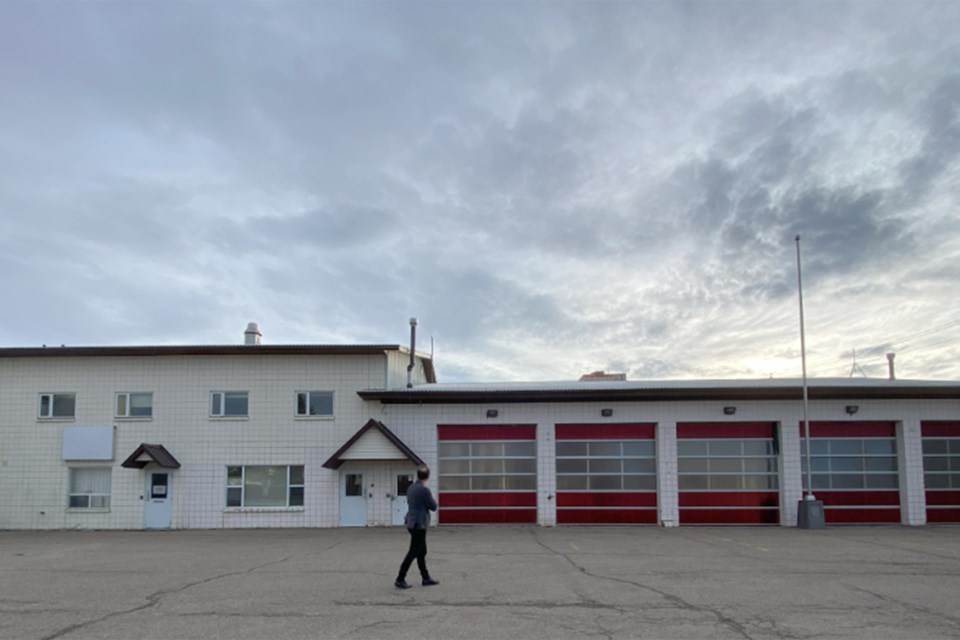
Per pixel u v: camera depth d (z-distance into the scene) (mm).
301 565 15234
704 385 27203
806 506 24594
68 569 15000
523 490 26469
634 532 23391
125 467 26406
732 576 13359
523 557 16500
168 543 20906
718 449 26297
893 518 25938
